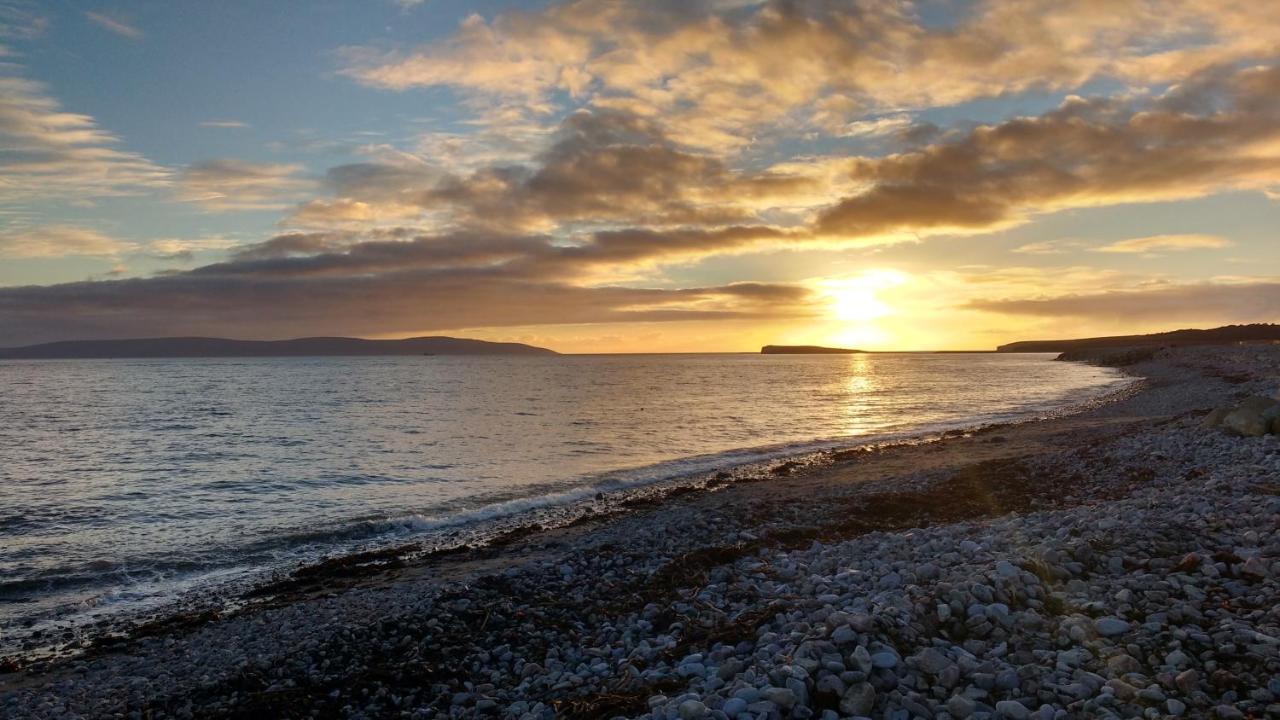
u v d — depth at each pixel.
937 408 61.31
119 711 9.18
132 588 15.75
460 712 8.23
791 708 6.42
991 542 11.16
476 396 78.94
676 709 6.59
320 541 19.58
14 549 18.78
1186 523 10.77
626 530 18.88
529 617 11.26
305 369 186.12
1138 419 38.84
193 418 53.84
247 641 11.68
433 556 17.47
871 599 8.83
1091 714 5.95
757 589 11.02
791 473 28.72
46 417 54.84
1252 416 22.16
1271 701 5.88
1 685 10.74
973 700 6.39
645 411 59.22
